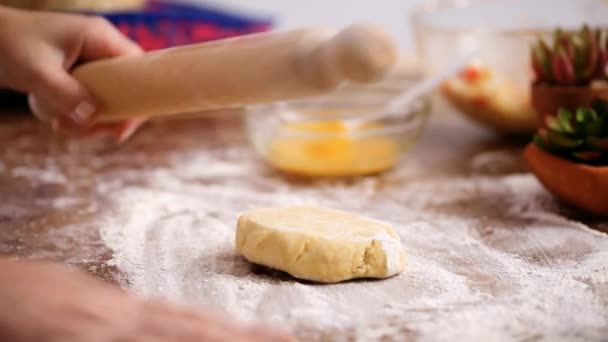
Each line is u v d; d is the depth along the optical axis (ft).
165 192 2.77
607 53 2.72
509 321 1.97
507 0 3.49
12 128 3.59
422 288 2.11
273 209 2.30
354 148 2.86
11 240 2.41
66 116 2.67
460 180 2.86
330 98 3.26
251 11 5.01
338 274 2.12
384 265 2.14
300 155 2.88
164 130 3.58
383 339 1.92
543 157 2.51
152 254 2.31
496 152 3.17
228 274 2.19
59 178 2.93
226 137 3.45
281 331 1.95
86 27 2.56
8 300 1.69
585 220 2.48
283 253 2.15
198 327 1.72
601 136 2.43
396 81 3.49
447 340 1.91
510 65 3.10
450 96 3.27
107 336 1.67
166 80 2.33
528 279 2.14
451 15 3.59
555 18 3.40
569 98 2.71
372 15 5.07
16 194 2.77
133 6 3.92
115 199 2.71
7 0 3.39
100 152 3.25
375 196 2.73
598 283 2.11
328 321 1.98
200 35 3.78
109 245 2.37
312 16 5.07
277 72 2.14
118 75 2.43
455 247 2.33
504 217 2.52
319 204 2.66
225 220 2.52
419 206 2.63
